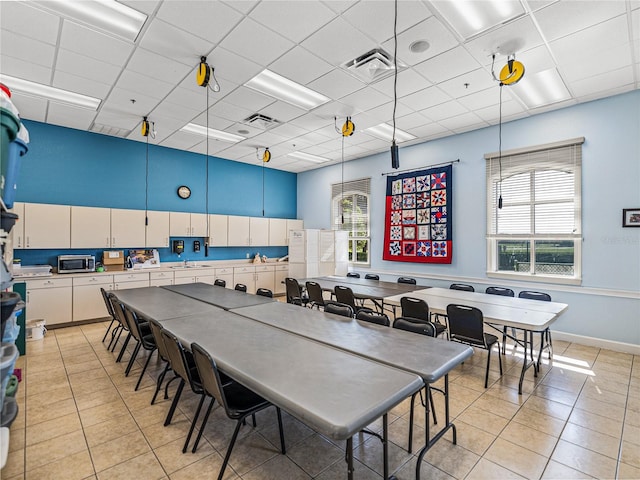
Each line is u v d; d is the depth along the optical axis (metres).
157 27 2.82
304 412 1.34
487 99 4.24
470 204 5.43
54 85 3.89
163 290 4.49
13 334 1.47
